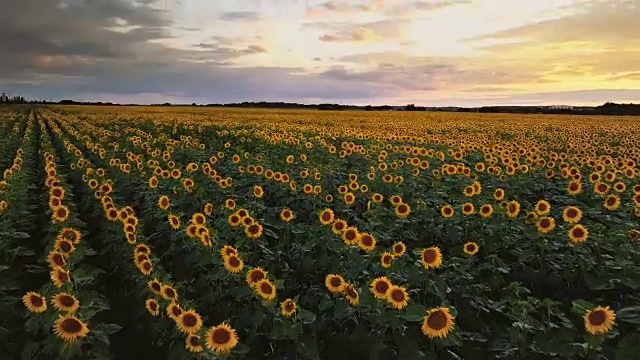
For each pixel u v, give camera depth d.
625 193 12.65
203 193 12.83
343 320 6.84
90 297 6.41
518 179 14.46
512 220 9.99
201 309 7.64
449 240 9.94
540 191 14.66
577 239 8.11
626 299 7.55
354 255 7.98
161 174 13.75
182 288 8.00
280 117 57.62
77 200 15.16
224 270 7.45
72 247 7.83
